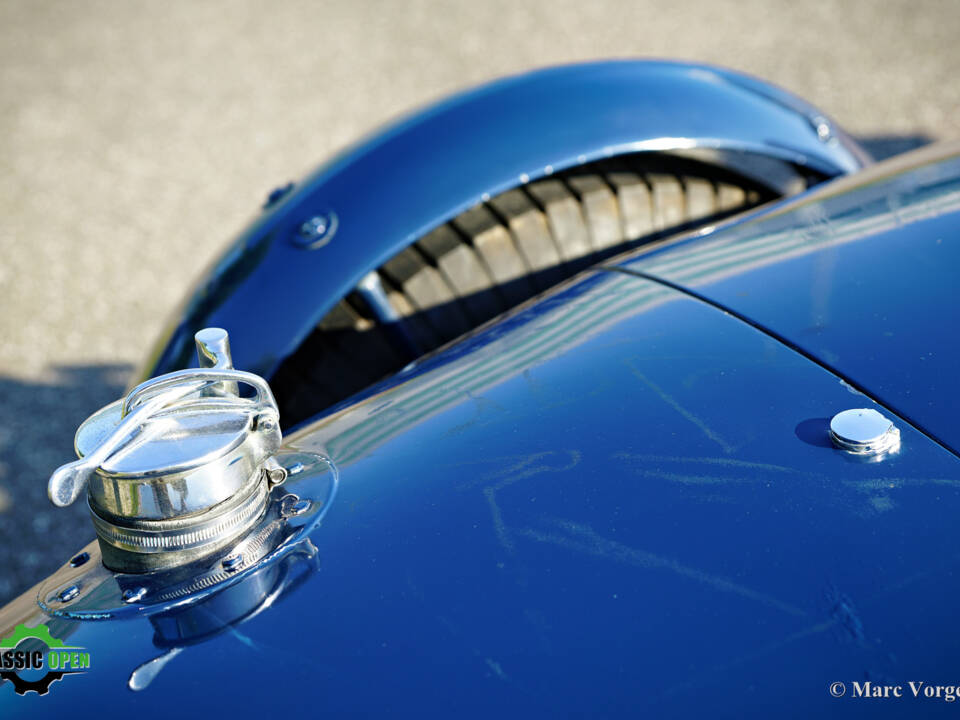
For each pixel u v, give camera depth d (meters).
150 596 0.59
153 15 4.41
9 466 1.81
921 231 0.72
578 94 0.98
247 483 0.61
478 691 0.53
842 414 0.60
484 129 0.95
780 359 0.65
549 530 0.58
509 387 0.67
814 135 1.05
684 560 0.56
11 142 3.35
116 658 0.56
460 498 0.60
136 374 0.94
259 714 0.53
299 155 3.01
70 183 3.01
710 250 0.76
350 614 0.56
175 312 0.96
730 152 1.03
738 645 0.53
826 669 0.52
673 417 0.62
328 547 0.59
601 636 0.54
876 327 0.65
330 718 0.53
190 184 2.91
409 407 0.69
